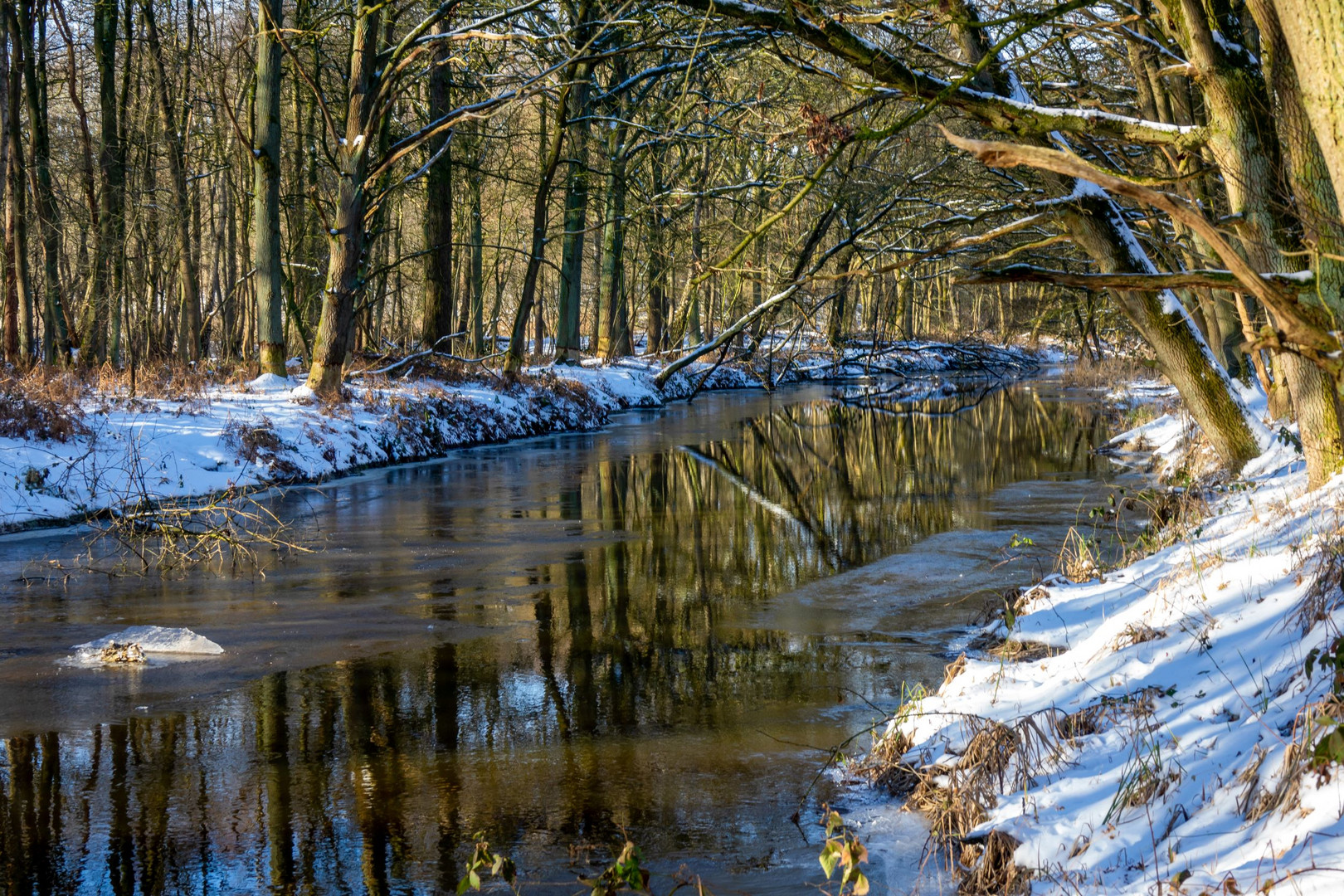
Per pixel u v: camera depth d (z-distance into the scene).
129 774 5.99
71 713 6.98
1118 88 14.63
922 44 10.07
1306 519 7.19
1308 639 5.01
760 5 9.41
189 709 7.07
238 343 34.28
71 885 4.71
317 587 10.56
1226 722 4.82
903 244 19.12
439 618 9.43
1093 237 11.17
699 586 10.67
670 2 9.52
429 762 6.18
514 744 6.44
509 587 10.65
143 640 8.53
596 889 3.79
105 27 24.48
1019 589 9.30
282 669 7.96
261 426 17.22
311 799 5.66
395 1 20.30
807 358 46.75
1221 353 16.98
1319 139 3.36
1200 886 3.71
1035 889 4.23
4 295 24.20
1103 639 6.50
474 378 25.80
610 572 11.27
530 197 36.44
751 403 35.94
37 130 24.39
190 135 29.77
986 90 10.33
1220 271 4.67
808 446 23.30
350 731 6.68
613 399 32.59
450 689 7.49
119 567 11.39
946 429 26.22
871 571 11.19
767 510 15.11
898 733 6.02
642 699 7.27
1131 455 19.95
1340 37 3.17
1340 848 3.48
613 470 19.28
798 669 7.92
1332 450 8.54
